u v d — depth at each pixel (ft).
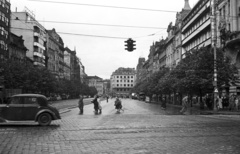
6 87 175.11
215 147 33.94
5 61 176.24
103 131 49.21
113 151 31.60
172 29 313.53
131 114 96.78
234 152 30.91
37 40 305.53
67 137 42.04
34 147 33.88
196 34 215.51
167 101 264.11
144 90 304.91
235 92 142.31
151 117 82.12
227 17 157.89
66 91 363.56
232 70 128.67
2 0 215.31
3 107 56.80
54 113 58.44
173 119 75.25
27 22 299.17
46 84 217.97
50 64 371.97
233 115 95.09
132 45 92.63
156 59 432.66
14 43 242.58
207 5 194.29
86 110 126.72
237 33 136.56
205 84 126.72
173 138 41.37
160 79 229.45
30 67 199.82
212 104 136.15
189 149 32.71
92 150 32.22
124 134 45.60
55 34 418.31
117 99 113.19
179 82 142.00
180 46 271.49
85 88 521.65
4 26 219.41
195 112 112.98
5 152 30.96
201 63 131.34
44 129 52.01
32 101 57.98
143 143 37.01
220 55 133.28
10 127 55.52
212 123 63.87
